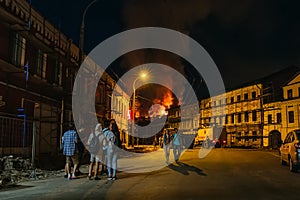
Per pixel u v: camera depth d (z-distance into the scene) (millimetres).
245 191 8625
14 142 14531
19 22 15523
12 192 8922
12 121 14203
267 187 9289
